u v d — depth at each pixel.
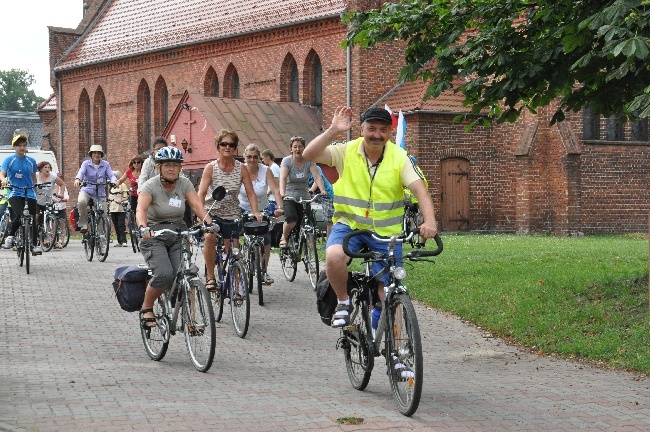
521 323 12.15
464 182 32.59
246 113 35.66
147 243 9.98
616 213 32.50
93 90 47.16
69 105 48.75
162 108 43.59
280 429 7.18
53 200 21.97
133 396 8.31
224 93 39.94
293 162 15.54
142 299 10.28
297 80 37.22
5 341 11.39
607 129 32.53
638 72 11.14
